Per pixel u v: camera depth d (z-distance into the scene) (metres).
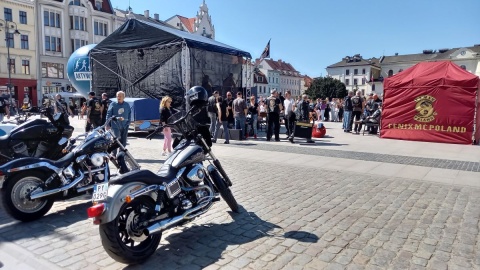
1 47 41.69
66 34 47.34
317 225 4.53
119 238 3.34
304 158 9.34
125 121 8.45
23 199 4.67
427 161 9.02
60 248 3.95
